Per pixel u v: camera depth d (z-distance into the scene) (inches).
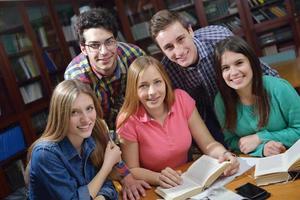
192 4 177.3
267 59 137.5
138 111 65.2
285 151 57.4
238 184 53.0
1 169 124.1
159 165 65.9
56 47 156.6
